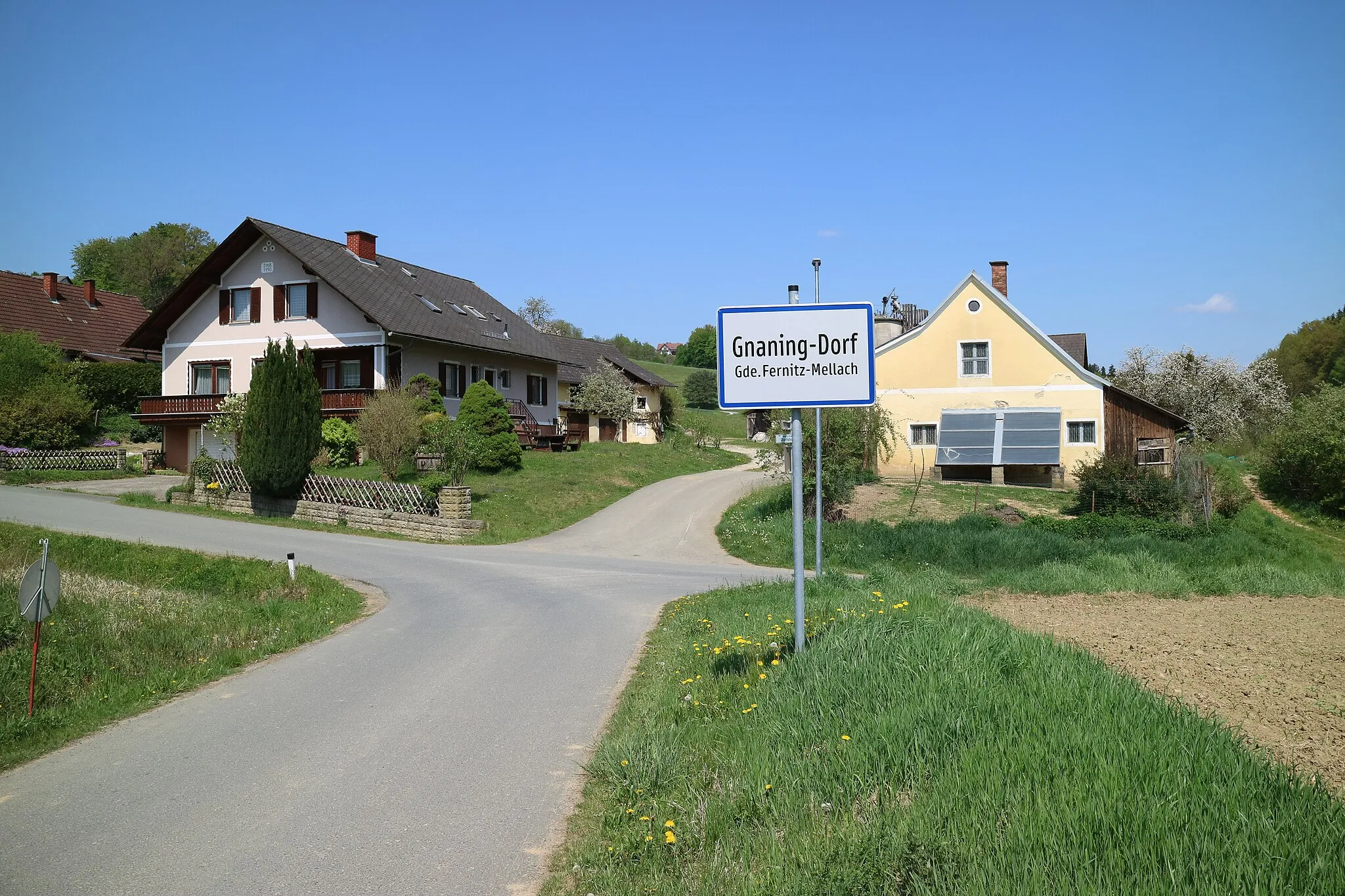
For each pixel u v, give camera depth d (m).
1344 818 3.91
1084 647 9.17
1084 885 3.34
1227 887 3.28
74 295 54.06
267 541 22.17
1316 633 10.29
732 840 4.43
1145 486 27.02
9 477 32.16
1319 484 32.19
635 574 19.03
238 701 8.62
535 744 6.93
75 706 8.44
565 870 4.65
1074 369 34.84
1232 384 50.34
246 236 37.06
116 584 15.78
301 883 4.53
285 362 26.22
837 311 7.36
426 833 5.18
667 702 7.57
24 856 4.91
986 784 4.37
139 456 37.16
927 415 35.94
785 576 19.06
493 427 34.44
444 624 12.81
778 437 23.33
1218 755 4.70
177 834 5.21
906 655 6.77
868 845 3.88
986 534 23.30
